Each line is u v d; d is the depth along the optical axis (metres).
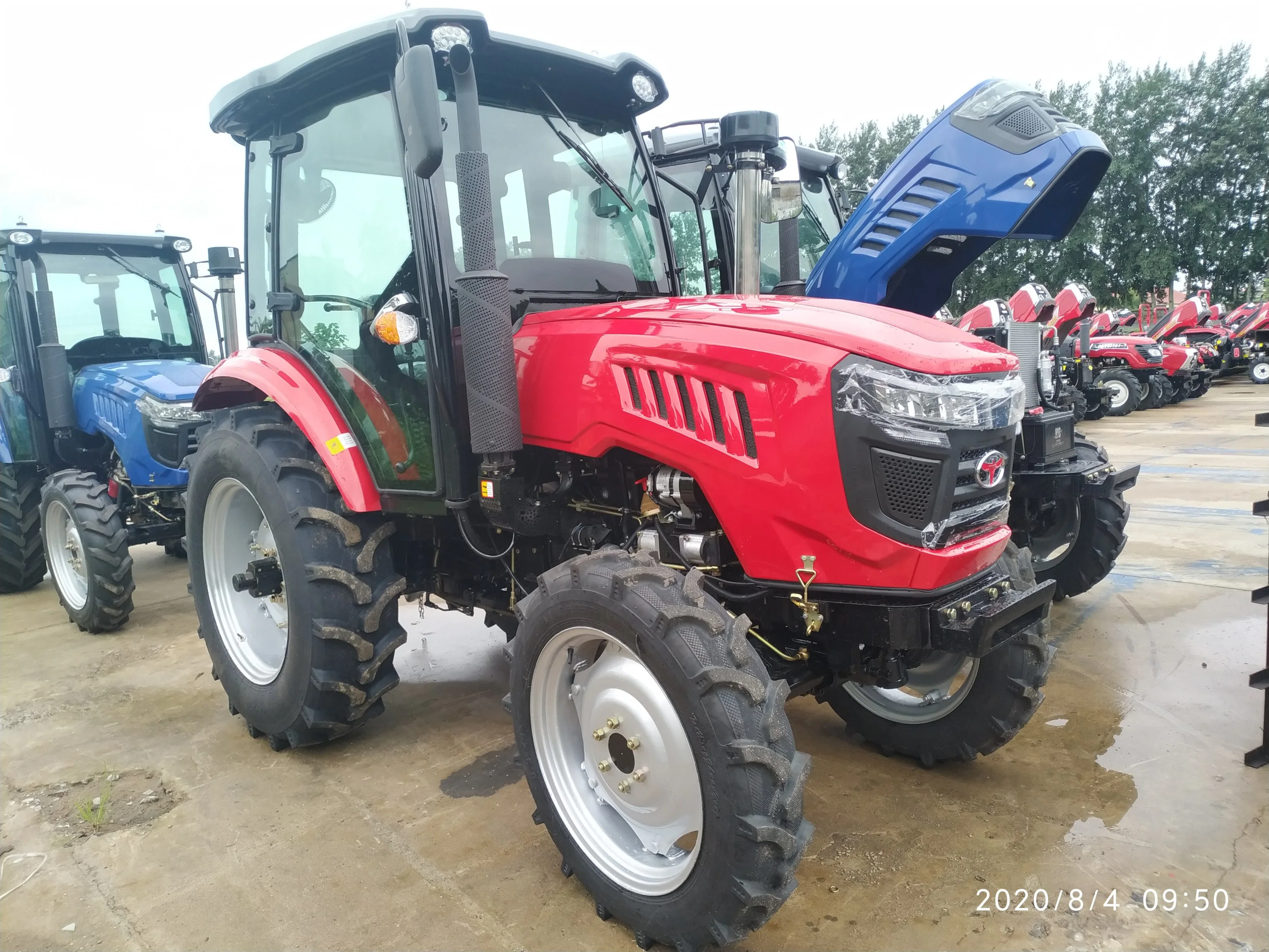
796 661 2.21
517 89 2.64
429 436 2.47
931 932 1.90
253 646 3.11
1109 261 30.39
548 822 2.07
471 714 3.21
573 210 2.75
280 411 3.06
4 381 4.83
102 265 5.17
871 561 1.83
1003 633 2.06
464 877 2.17
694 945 1.76
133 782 2.74
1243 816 2.32
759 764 1.63
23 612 4.85
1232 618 3.88
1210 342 15.98
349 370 2.68
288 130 2.85
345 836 2.38
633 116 2.95
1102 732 2.85
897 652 2.09
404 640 2.79
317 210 2.76
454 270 2.35
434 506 2.52
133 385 4.61
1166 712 2.97
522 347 2.38
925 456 1.81
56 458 4.96
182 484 4.55
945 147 3.36
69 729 3.17
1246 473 7.34
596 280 2.72
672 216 4.74
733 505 1.95
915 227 3.45
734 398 1.92
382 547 2.77
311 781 2.71
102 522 4.21
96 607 4.22
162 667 3.85
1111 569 4.16
